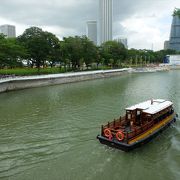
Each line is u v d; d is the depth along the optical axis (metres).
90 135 23.31
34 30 78.25
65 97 44.34
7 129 25.53
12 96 45.62
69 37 92.94
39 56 75.88
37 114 31.58
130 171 16.55
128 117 22.47
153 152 19.50
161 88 57.31
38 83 60.59
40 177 15.96
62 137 22.95
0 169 17.06
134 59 164.38
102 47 123.44
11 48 63.53
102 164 17.47
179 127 25.81
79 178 15.75
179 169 16.92
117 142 19.02
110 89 55.78
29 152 19.75
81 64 97.44
